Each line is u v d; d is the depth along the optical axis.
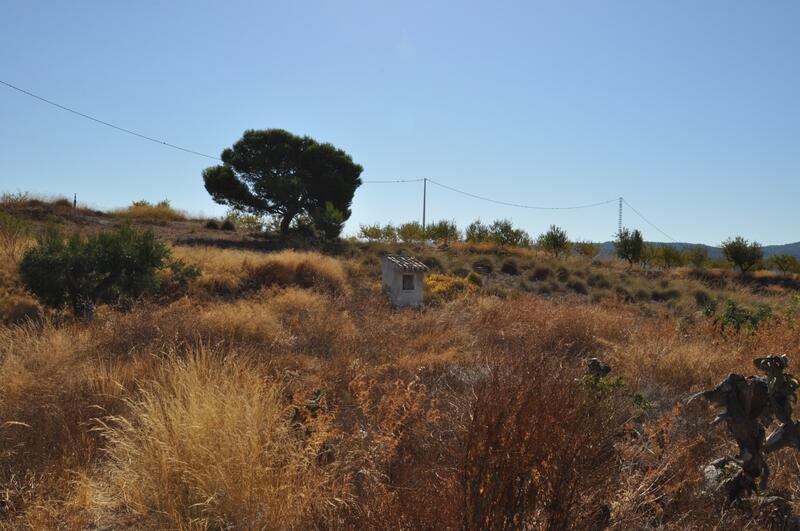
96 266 11.29
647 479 3.83
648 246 36.75
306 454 3.94
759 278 32.53
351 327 9.26
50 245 11.24
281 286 15.93
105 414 4.94
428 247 30.61
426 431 4.66
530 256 31.39
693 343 8.59
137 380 5.65
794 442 3.93
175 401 4.33
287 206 29.17
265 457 3.77
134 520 3.50
